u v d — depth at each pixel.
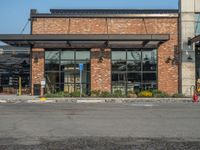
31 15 37.97
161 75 38.38
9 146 10.90
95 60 38.31
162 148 10.66
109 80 38.31
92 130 14.05
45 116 18.75
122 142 11.60
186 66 38.12
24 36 34.41
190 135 13.00
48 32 38.06
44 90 38.09
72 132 13.58
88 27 38.22
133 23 38.28
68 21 38.16
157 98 34.34
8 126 15.06
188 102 31.50
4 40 35.09
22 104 27.88
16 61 45.97
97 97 35.62
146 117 18.41
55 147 10.76
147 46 38.34
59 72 38.41
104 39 34.53
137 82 38.41
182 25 38.09
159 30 38.31
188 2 38.19
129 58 38.44
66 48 38.38
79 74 38.38
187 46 38.16
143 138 12.34
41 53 38.31
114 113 20.33
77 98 34.12
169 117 18.45
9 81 45.22
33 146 10.90
